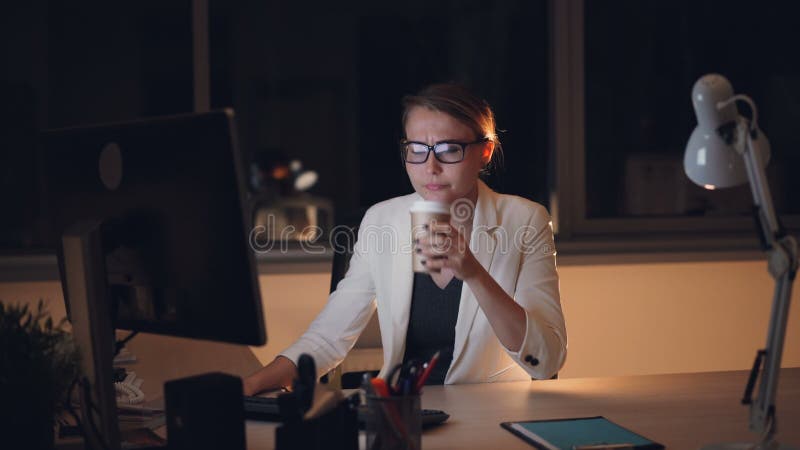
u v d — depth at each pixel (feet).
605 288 9.74
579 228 10.25
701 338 9.98
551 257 6.19
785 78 10.79
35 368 3.52
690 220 10.44
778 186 10.76
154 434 4.33
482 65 11.35
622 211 10.41
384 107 17.65
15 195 9.61
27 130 9.84
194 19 9.59
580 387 5.27
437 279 6.18
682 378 5.51
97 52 10.16
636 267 9.81
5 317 3.56
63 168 4.50
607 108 10.33
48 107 10.02
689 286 9.94
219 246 3.75
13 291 8.77
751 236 10.43
